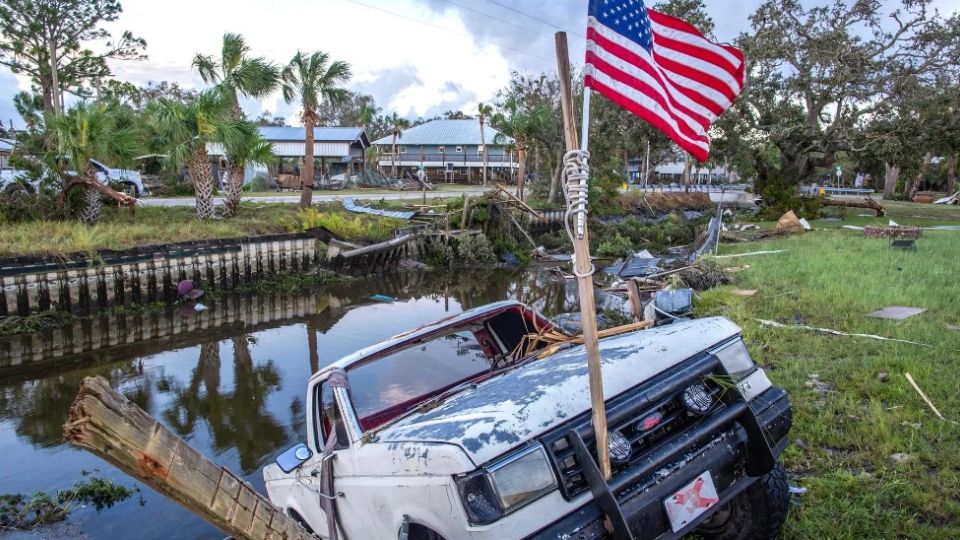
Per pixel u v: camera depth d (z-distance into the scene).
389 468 3.25
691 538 4.05
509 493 2.76
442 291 22.11
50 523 6.55
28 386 11.87
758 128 34.72
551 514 2.82
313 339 15.18
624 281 18.48
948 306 9.68
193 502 2.47
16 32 39.78
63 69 43.41
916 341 7.79
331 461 3.88
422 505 2.99
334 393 3.94
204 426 9.57
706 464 3.32
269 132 56.94
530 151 43.34
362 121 65.00
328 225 24.66
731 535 3.91
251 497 2.73
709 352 3.76
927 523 3.92
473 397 3.53
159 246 19.22
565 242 32.22
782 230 24.89
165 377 12.20
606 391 3.24
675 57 4.46
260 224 23.58
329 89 27.98
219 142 23.19
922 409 5.62
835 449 5.19
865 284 11.82
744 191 62.41
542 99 42.91
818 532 3.98
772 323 9.35
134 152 21.69
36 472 8.05
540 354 4.55
